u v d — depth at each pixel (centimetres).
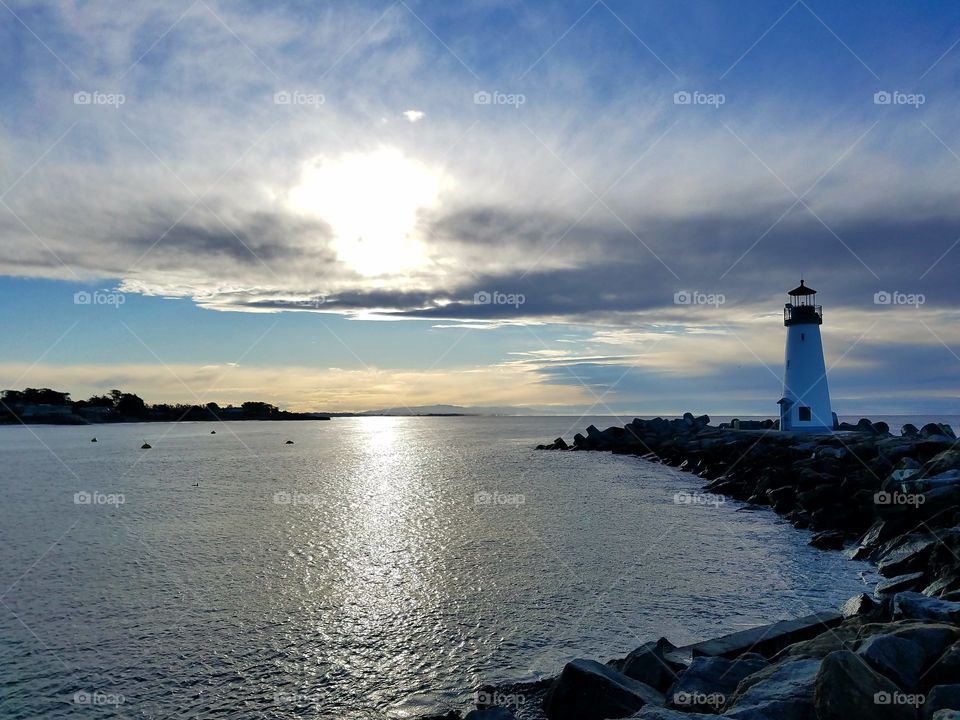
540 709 1647
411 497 5684
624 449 10512
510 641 2111
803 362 7175
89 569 3086
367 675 1873
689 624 2236
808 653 1512
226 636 2175
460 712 1658
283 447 14688
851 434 6506
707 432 9281
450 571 2983
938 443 4462
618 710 1449
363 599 2567
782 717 1189
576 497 5416
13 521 4503
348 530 4069
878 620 1733
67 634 2202
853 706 1120
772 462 5491
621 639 2112
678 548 3366
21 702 1723
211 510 4969
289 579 2878
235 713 1664
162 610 2450
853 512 3647
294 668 1925
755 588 2622
